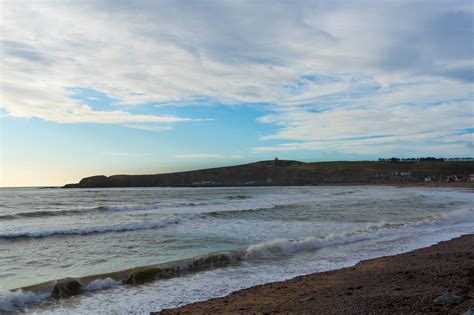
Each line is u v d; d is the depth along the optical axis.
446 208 32.34
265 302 7.84
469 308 5.78
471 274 8.71
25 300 7.99
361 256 12.91
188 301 8.14
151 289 9.07
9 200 48.75
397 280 8.91
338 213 27.72
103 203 41.41
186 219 23.17
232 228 19.84
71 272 10.87
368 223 21.92
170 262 11.24
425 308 6.26
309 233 18.17
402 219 23.97
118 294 8.66
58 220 23.55
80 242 15.70
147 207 32.78
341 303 7.18
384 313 6.24
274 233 18.20
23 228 18.95
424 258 11.69
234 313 7.12
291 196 54.44
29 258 12.69
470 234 17.50
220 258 12.14
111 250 14.09
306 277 10.09
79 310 7.57
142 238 16.72
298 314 6.77
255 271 10.90
